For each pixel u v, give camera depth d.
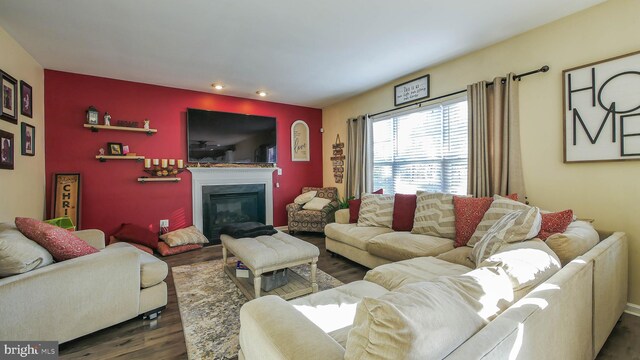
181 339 1.91
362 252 3.10
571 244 1.57
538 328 0.91
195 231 4.21
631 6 2.12
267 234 3.01
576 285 1.22
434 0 2.20
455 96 3.32
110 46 2.93
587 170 2.36
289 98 5.01
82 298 1.79
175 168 4.26
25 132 2.93
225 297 2.52
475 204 2.61
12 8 2.24
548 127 2.57
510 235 1.68
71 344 1.83
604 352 1.71
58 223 3.13
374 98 4.48
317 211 4.85
